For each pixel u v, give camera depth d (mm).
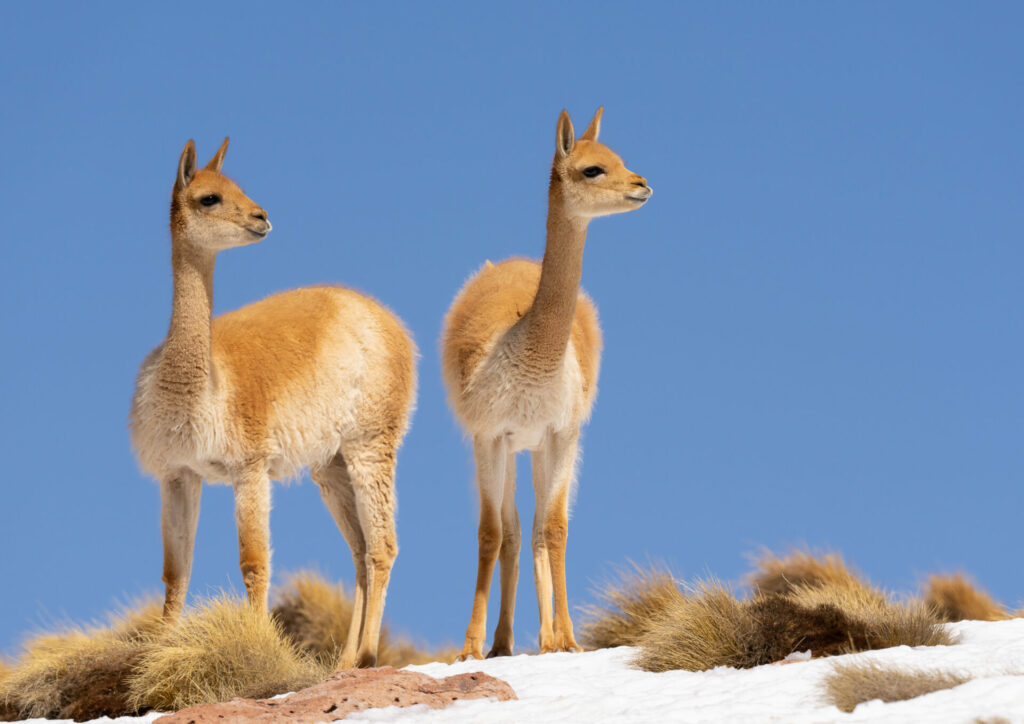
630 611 45562
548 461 42531
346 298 43469
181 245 38688
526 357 41312
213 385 38750
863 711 23078
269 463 40281
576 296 41625
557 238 41375
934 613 39000
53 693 36281
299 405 40531
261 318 41469
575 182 40969
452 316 46625
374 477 41875
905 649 30875
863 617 35188
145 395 38844
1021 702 22062
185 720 25953
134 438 39281
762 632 33938
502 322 43000
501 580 44938
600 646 45281
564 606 42031
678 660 34219
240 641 36312
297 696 28109
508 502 45031
